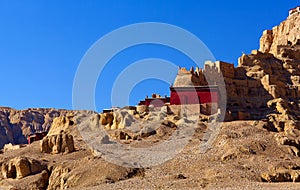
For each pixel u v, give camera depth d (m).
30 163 57.47
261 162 52.53
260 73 88.00
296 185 42.53
